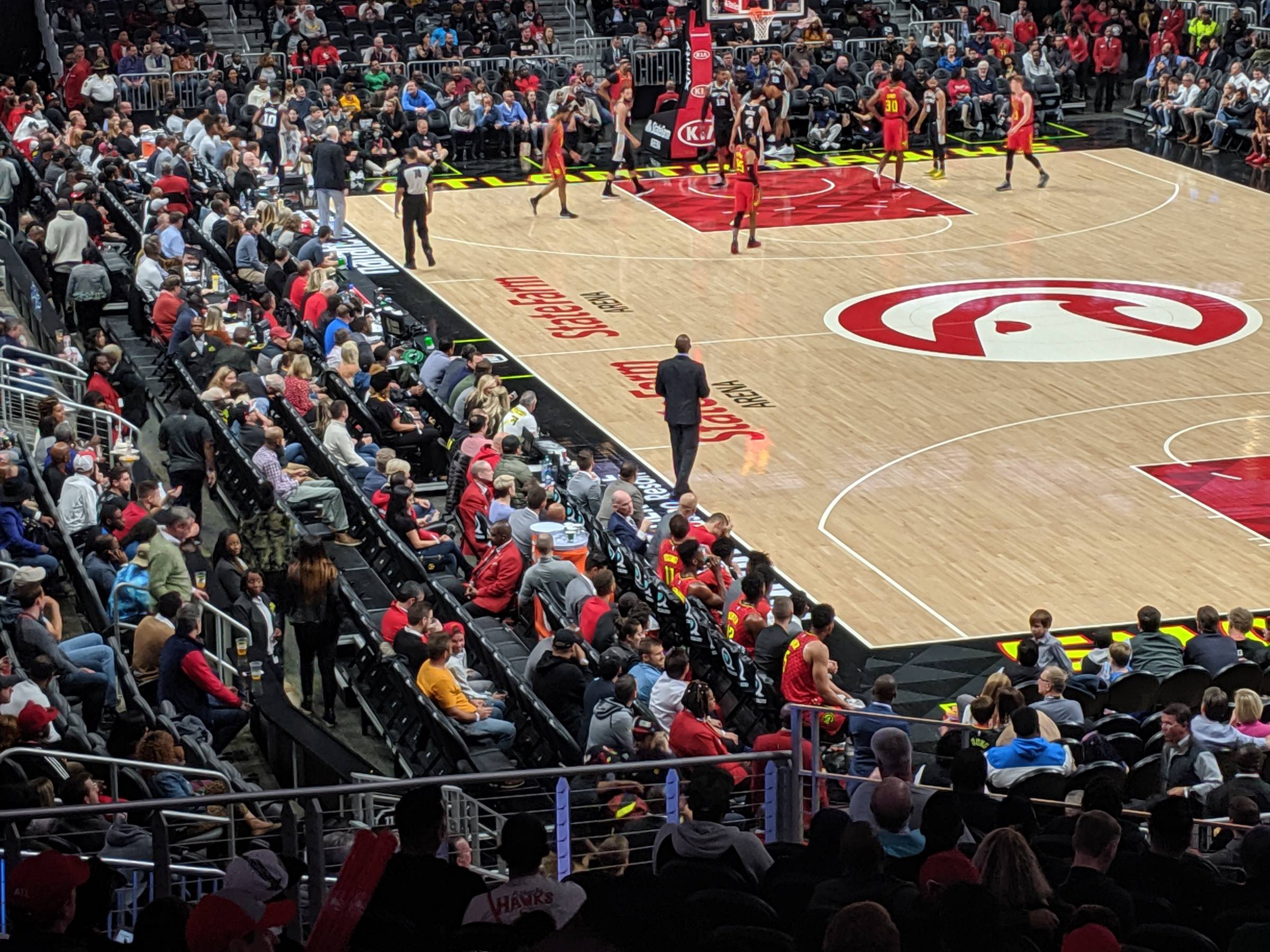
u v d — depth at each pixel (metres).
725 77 38.38
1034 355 26.00
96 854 9.15
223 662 14.98
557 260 31.27
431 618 14.55
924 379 25.02
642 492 20.62
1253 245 31.94
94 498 17.03
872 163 39.22
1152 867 8.10
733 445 22.59
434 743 13.63
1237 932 6.59
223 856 10.95
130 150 33.94
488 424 19.64
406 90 39.50
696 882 7.62
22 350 20.47
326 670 15.20
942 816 7.61
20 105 35.28
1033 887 7.20
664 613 17.23
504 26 43.62
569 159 39.12
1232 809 10.51
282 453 18.66
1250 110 38.62
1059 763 12.27
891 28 44.53
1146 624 15.83
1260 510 20.45
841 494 21.00
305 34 42.41
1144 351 26.19
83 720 13.61
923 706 16.17
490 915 6.49
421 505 18.94
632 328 27.36
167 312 23.94
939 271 30.39
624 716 12.57
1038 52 42.44
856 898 7.02
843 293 29.16
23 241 26.91
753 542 19.62
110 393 20.62
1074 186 36.59
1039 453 22.22
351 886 5.92
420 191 30.16
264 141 37.34
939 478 21.47
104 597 15.45
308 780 13.52
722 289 29.44
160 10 43.34
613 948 5.44
